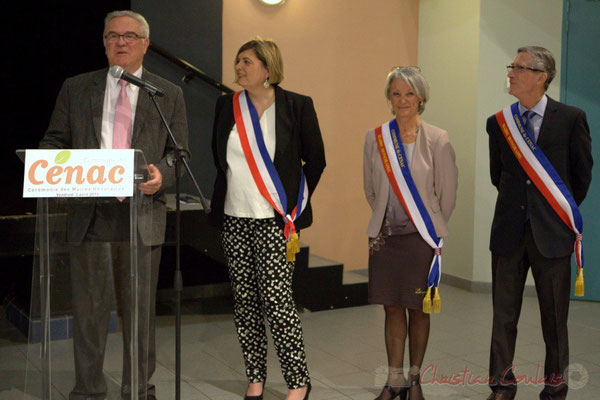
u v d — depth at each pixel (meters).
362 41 5.39
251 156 2.85
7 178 4.56
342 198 5.47
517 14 4.94
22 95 4.57
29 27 4.52
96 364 2.17
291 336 2.90
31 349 2.22
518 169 2.85
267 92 2.92
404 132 2.89
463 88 5.18
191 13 4.74
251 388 3.03
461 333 4.12
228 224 2.91
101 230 2.12
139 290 2.16
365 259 5.61
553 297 2.82
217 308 4.68
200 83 4.80
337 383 3.29
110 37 2.66
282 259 2.87
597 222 4.80
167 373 3.41
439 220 2.85
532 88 2.78
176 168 2.49
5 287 4.05
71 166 2.07
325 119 5.34
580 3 4.76
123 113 2.68
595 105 4.77
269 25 5.07
